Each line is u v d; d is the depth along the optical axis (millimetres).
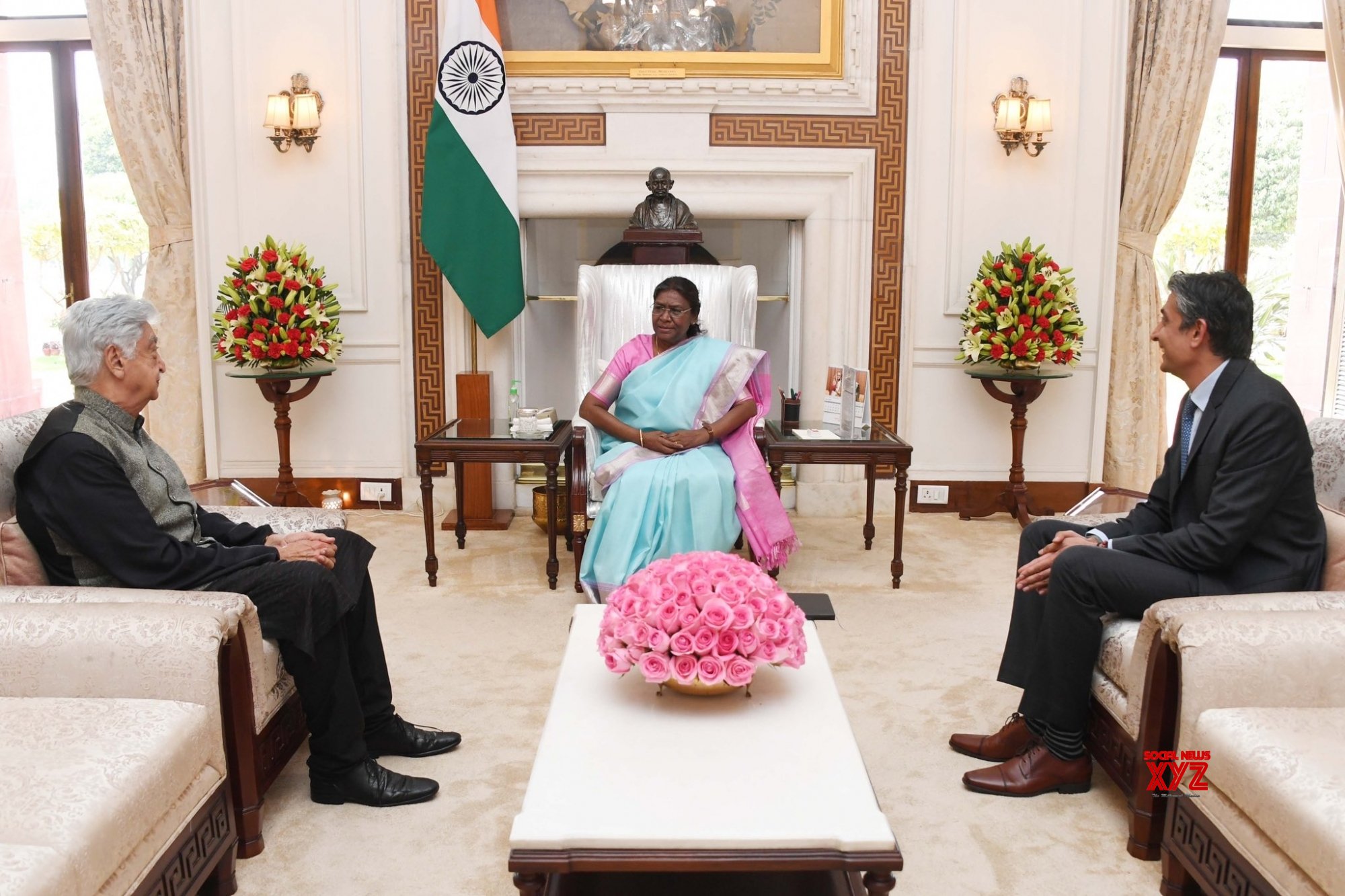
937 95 4598
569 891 1588
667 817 1365
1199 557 2117
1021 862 1961
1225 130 5230
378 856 1962
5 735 1514
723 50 4527
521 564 4035
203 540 2225
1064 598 2160
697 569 1801
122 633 1696
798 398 3990
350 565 2287
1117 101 4582
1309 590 2129
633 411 3627
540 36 4516
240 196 4625
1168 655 1880
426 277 4680
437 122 4355
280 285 4262
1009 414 4824
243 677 1873
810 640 2059
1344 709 1680
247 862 1935
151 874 1494
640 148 4582
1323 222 5297
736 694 1772
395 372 4766
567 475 4074
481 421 4133
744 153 4598
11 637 1685
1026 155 4633
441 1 4480
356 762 2148
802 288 4781
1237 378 2182
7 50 5215
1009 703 2717
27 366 5477
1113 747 2113
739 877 1632
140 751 1494
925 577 3885
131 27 4590
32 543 1981
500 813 2127
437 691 2779
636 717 1679
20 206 5344
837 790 1442
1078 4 4523
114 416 2025
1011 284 4402
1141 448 4910
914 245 4680
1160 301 4949
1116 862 1962
